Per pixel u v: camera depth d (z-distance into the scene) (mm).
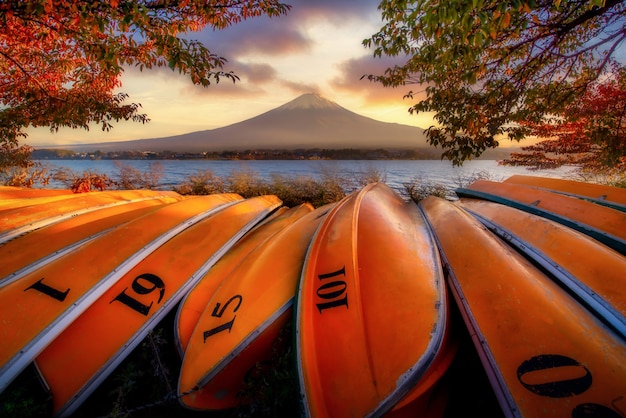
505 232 3486
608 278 2320
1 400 2025
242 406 2113
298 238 3537
